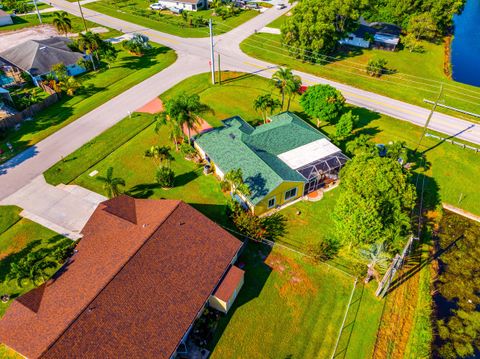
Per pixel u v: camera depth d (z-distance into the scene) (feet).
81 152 191.93
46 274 120.78
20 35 340.18
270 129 181.47
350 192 130.72
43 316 103.40
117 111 226.99
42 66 257.34
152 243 118.73
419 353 114.42
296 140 180.96
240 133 178.40
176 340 103.14
